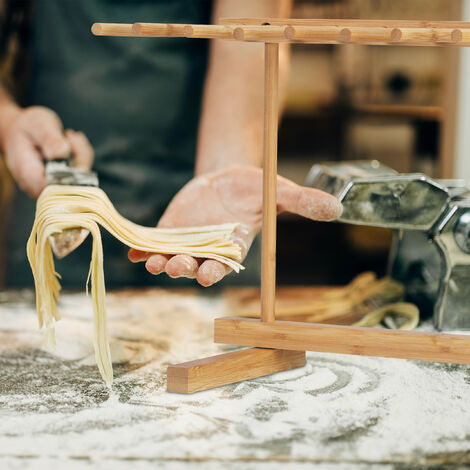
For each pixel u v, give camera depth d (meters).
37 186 1.04
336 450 0.49
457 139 1.82
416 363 0.72
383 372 0.69
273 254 0.68
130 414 0.56
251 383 0.65
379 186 0.75
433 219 0.77
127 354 0.76
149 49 1.24
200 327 0.89
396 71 3.14
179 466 0.46
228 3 1.23
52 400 0.60
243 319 0.70
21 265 1.30
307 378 0.67
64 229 0.64
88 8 1.24
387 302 0.94
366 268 3.20
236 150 1.13
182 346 0.80
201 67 1.26
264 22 0.66
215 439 0.51
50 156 1.04
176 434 0.52
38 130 1.08
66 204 0.65
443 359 0.62
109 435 0.51
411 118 3.14
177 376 0.62
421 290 0.91
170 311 1.00
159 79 1.26
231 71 1.20
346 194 0.74
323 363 0.73
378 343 0.64
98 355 0.61
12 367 0.71
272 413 0.57
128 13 1.25
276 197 0.70
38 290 0.65
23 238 1.29
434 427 0.53
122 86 1.26
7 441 0.50
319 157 3.36
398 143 3.35
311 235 3.31
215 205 0.81
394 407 0.58
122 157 1.28
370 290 0.95
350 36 0.59
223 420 0.55
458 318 0.81
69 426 0.53
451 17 1.81
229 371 0.65
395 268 0.94
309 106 3.26
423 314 0.91
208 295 1.13
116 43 1.24
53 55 1.26
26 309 1.00
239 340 0.69
